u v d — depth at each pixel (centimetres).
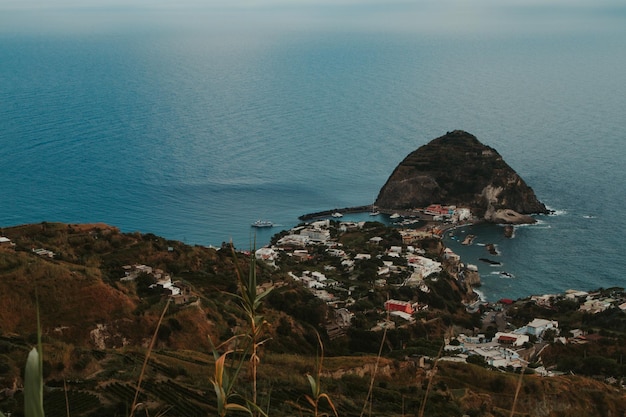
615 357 10688
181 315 8662
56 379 5688
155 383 5859
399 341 11194
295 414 5153
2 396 5116
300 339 9900
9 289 7869
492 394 8038
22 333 7419
